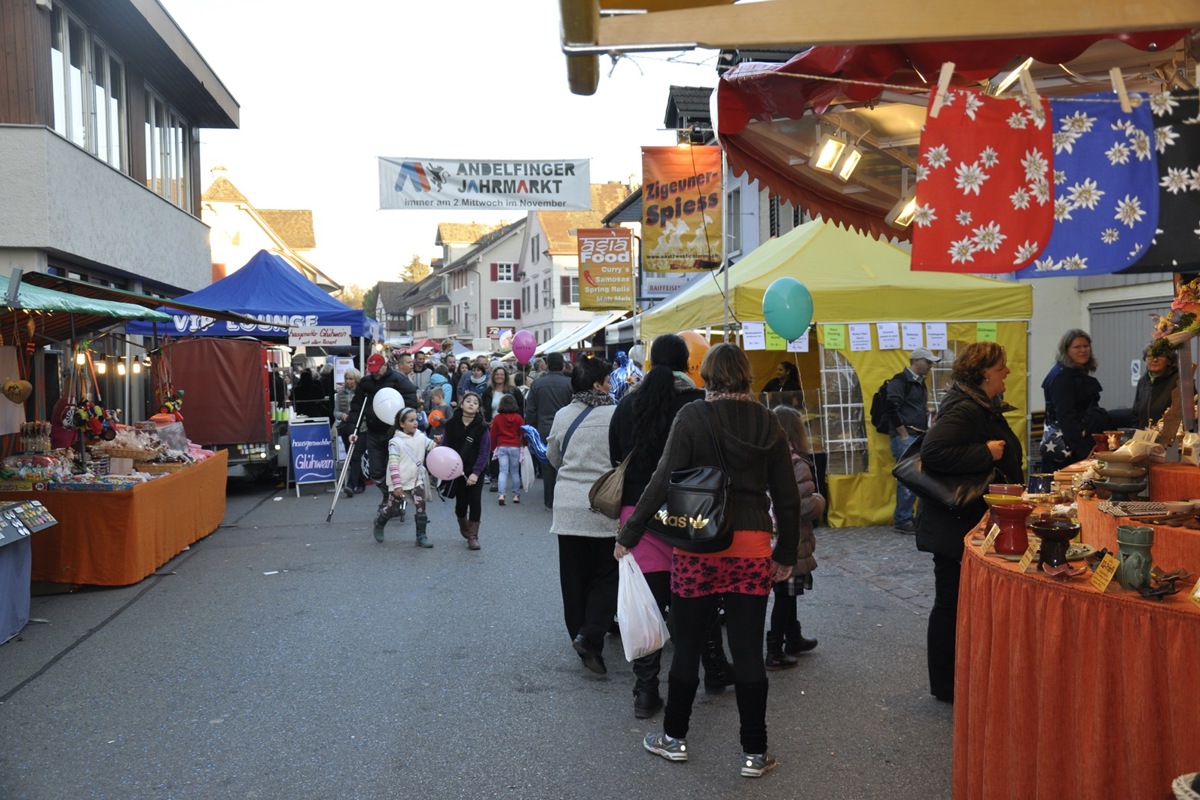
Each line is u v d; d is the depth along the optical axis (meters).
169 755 4.57
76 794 4.16
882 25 3.04
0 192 12.84
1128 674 2.83
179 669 5.90
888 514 10.75
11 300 6.34
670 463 4.28
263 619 7.07
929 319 10.80
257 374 15.51
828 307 10.58
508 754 4.56
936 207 3.40
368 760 4.49
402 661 6.03
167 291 20.42
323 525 11.58
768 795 4.08
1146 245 3.35
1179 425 4.19
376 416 12.89
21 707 5.25
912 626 6.71
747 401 4.29
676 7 3.23
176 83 20.06
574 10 2.92
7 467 8.04
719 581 4.23
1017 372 10.98
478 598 7.67
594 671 5.73
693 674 4.37
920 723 4.88
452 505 13.42
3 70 12.98
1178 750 2.69
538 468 14.36
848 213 6.16
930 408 11.01
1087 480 3.98
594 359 6.11
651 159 10.59
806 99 4.64
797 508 4.29
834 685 5.49
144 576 8.42
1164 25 3.06
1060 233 3.39
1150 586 2.88
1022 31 3.05
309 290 16.91
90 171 14.80
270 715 5.09
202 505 10.48
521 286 73.38
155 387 13.09
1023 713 3.19
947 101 3.40
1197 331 4.26
